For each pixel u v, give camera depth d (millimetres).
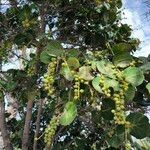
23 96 4949
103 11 4988
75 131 5293
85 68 3025
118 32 4891
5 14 5324
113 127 3084
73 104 2969
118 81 2939
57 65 3150
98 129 4434
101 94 3113
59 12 5270
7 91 4754
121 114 2873
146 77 3180
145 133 2908
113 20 4941
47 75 3135
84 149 4371
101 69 2965
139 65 3266
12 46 5062
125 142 2936
